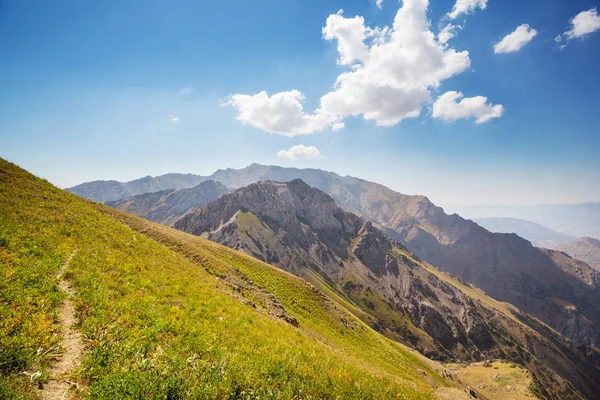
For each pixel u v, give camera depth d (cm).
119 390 819
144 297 1666
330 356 2195
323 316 5906
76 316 1226
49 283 1366
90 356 955
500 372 12112
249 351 1523
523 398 9981
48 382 837
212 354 1312
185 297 2019
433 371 7281
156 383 886
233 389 1064
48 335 990
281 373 1345
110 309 1354
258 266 7044
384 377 1986
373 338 6625
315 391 1320
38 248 1756
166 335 1331
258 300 4066
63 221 2391
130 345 1076
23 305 1108
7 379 781
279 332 2261
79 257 1858
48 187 3033
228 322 1889
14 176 2828
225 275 4306
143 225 4788
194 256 4444
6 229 1847
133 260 2288
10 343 873
